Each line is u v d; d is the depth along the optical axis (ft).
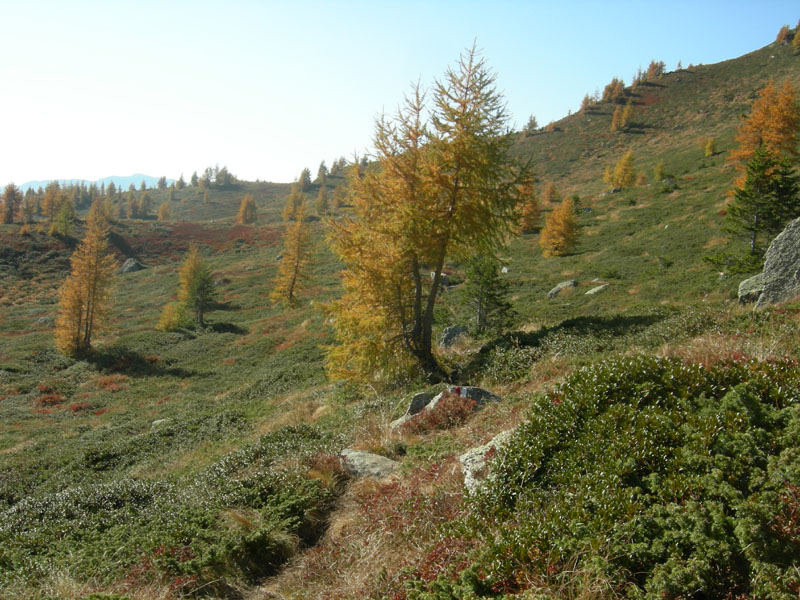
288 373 105.09
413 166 56.03
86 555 24.68
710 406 19.39
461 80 53.78
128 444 65.57
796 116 148.15
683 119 449.89
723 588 12.51
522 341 53.78
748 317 39.75
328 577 20.62
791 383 19.17
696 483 15.44
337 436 38.01
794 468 14.83
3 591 20.99
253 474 32.50
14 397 117.29
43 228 326.24
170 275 272.10
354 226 60.54
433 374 54.90
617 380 22.90
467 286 93.15
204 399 104.06
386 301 60.80
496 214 57.41
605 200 249.14
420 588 15.53
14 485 59.11
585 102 563.07
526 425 22.93
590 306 107.96
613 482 16.65
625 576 13.33
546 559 14.38
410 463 28.66
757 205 97.91
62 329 148.77
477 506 19.07
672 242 151.33
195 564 22.11
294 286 185.26
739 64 539.29
